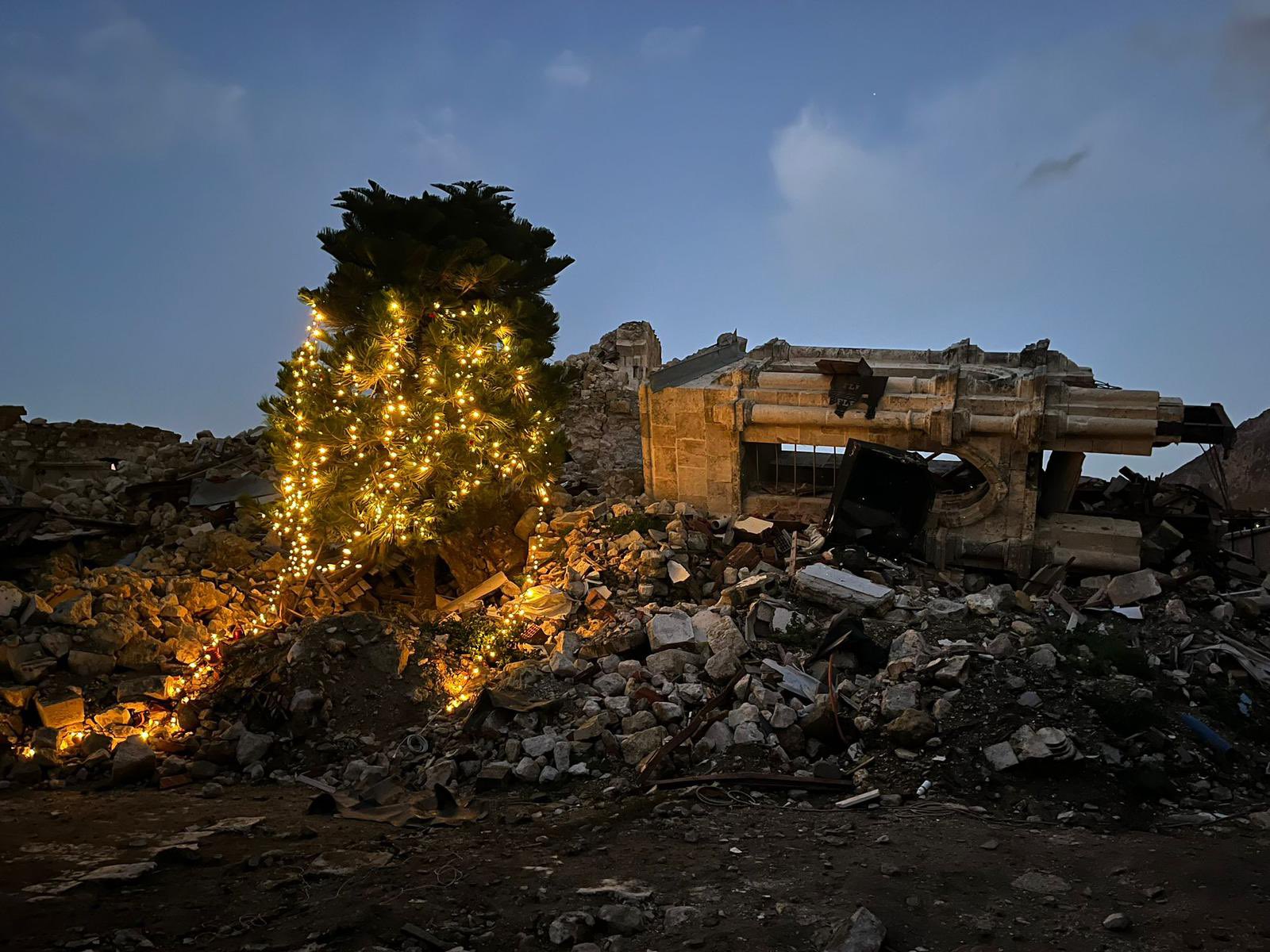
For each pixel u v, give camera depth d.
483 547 16.44
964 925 6.86
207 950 6.46
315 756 11.76
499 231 17.41
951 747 10.65
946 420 15.24
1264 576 15.95
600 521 16.98
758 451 17.69
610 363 23.98
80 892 7.38
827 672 12.14
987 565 15.67
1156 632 13.28
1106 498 17.69
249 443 22.38
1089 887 7.52
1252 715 11.65
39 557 16.47
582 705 11.89
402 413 14.95
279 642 13.59
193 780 11.43
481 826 9.38
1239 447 26.23
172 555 17.09
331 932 6.68
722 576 14.98
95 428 21.83
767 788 10.28
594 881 7.66
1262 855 8.17
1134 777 10.16
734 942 6.58
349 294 15.40
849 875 7.73
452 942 6.66
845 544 15.52
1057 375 16.16
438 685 12.86
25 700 12.38
